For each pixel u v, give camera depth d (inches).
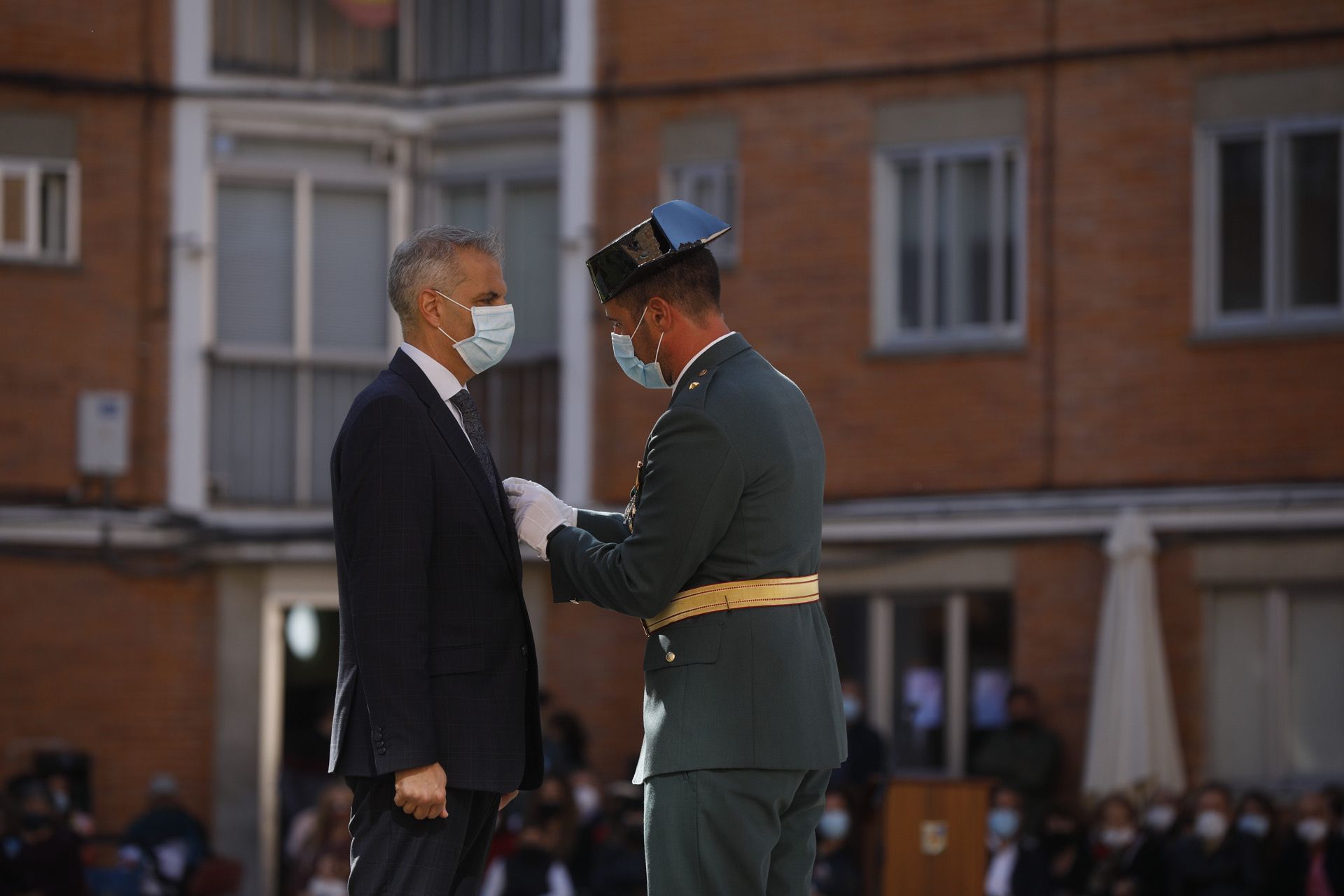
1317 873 1168.2
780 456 488.1
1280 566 1419.8
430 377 511.5
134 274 1608.0
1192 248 1469.0
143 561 1583.4
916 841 1017.5
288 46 1670.8
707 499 480.4
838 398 1558.8
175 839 1414.9
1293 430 1430.9
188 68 1630.2
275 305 1665.8
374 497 491.2
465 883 517.3
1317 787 1405.0
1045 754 1396.4
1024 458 1503.4
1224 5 1467.8
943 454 1526.8
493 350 514.3
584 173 1636.3
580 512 533.0
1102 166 1494.8
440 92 1686.8
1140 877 1206.9
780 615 487.2
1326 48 1443.2
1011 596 1501.0
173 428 1611.7
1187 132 1475.1
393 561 487.8
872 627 1544.0
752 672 482.3
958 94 1537.9
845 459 1556.3
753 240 1587.1
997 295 1528.1
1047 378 1501.0
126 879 1373.0
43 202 1596.9
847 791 1169.4
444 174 1697.8
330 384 1675.7
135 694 1574.8
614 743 1589.6
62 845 1263.5
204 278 1625.2
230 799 1593.3
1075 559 1475.1
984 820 1008.9
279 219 1668.3
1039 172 1512.1
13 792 1279.5
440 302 511.2
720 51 1604.3
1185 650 1439.5
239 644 1606.8
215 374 1640.0
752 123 1590.8
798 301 1572.3
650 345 505.0
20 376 1569.9
